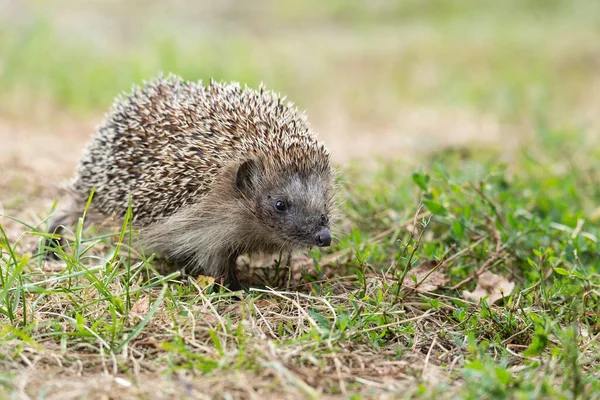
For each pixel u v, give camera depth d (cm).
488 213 1012
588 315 792
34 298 761
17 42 2130
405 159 1477
